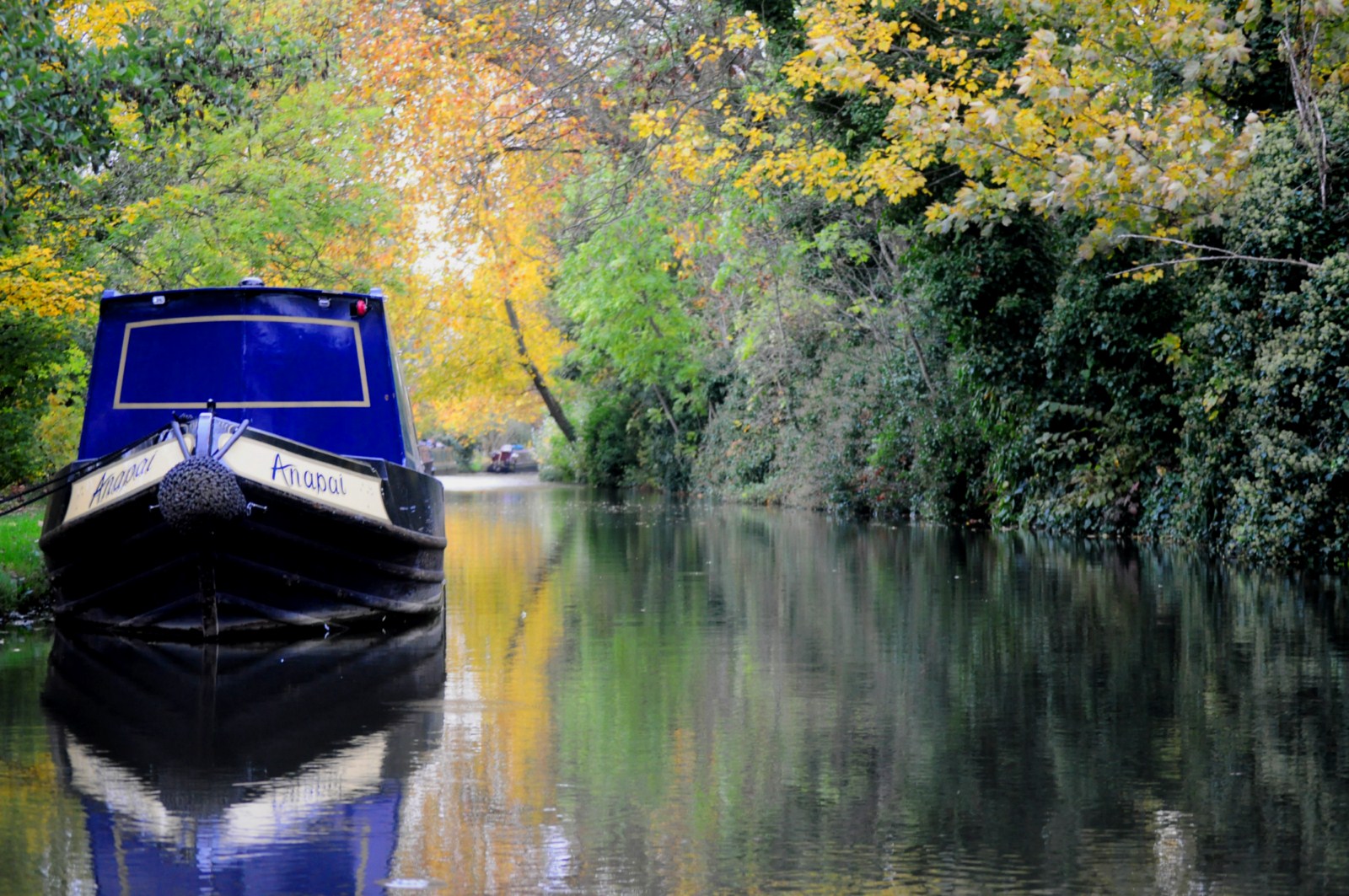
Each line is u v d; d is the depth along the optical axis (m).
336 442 12.86
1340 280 16.77
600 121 28.48
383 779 6.59
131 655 10.60
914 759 6.97
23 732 7.68
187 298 12.89
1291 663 9.76
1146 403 23.08
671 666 9.94
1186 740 7.34
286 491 11.34
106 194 18.25
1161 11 13.77
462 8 28.94
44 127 10.97
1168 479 22.16
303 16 27.36
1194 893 4.88
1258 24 17.97
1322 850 5.36
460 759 7.01
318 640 11.42
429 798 6.23
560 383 63.12
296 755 7.09
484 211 34.19
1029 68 13.62
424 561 12.98
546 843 5.52
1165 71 15.47
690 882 5.02
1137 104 14.56
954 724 7.82
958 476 27.77
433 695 8.84
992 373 25.06
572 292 43.75
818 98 22.97
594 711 8.27
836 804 6.10
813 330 36.50
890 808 6.02
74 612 12.21
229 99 13.40
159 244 22.91
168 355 12.80
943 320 25.39
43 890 5.00
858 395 31.77
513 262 39.41
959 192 14.64
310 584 11.70
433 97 29.88
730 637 11.38
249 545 11.33
